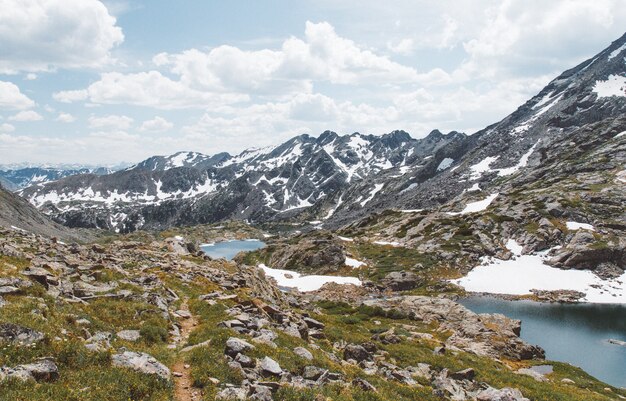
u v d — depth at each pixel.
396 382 25.22
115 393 14.41
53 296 23.31
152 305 28.34
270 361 20.80
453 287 106.19
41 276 25.77
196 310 32.53
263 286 59.16
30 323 17.05
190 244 81.75
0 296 19.88
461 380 29.77
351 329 47.31
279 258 149.38
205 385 17.42
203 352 20.64
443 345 41.44
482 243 131.88
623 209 134.12
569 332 73.12
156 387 16.11
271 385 17.86
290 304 59.69
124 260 49.78
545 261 118.25
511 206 155.00
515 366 44.25
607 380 50.88
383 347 35.00
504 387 30.19
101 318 23.77
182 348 22.42
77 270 34.66
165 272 46.78
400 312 63.06
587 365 56.50
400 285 109.69
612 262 112.38
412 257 129.38
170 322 26.84
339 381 21.12
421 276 115.25
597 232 123.25
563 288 103.56
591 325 77.50
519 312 87.00
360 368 26.61
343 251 135.25
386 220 195.25
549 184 177.25
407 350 35.34
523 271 114.06
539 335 71.44
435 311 63.59
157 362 18.19
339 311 66.00
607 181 160.50
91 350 16.98
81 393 13.62
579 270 112.44
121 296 29.45
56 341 16.39
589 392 35.31
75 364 15.66
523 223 138.25
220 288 44.66
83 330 19.55
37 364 14.35
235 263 72.44
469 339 51.41
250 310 33.81
